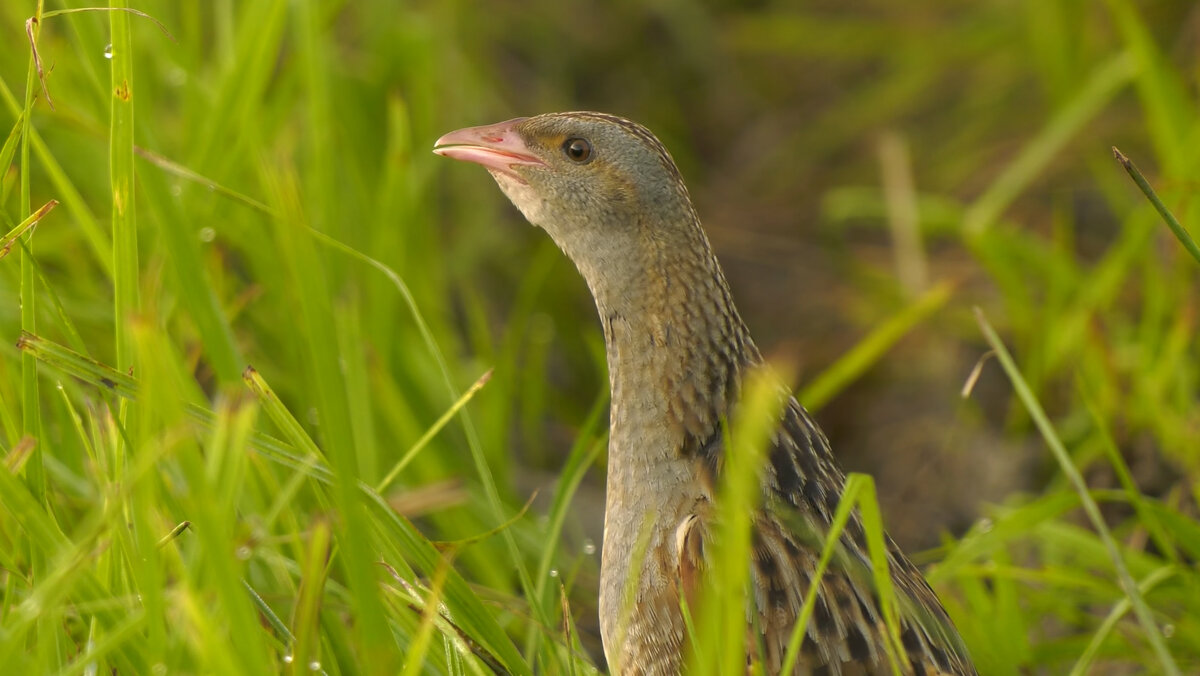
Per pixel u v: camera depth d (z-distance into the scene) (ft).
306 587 18.47
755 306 54.24
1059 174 51.75
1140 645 29.25
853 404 49.03
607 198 25.90
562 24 57.72
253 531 20.99
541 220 26.94
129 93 21.97
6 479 19.27
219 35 36.94
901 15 58.65
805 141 57.31
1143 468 37.88
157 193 24.88
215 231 32.22
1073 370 41.14
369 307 36.78
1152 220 38.47
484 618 22.41
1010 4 54.44
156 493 22.72
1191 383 38.45
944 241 52.01
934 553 30.99
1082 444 39.88
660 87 59.16
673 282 25.25
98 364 20.24
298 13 35.01
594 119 26.61
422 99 43.91
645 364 25.14
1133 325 43.91
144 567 18.81
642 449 24.82
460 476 33.35
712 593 20.97
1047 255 41.81
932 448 45.42
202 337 25.57
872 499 18.53
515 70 56.24
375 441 31.91
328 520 19.10
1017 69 54.19
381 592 21.58
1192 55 49.32
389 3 43.93
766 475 23.56
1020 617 28.55
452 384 25.26
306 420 32.37
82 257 34.14
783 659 22.06
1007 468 42.47
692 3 59.21
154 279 28.40
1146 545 35.81
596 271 26.22
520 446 43.09
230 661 17.12
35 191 34.78
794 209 56.13
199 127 34.55
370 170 41.70
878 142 55.21
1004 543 30.53
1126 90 51.96
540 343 43.78
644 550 22.97
